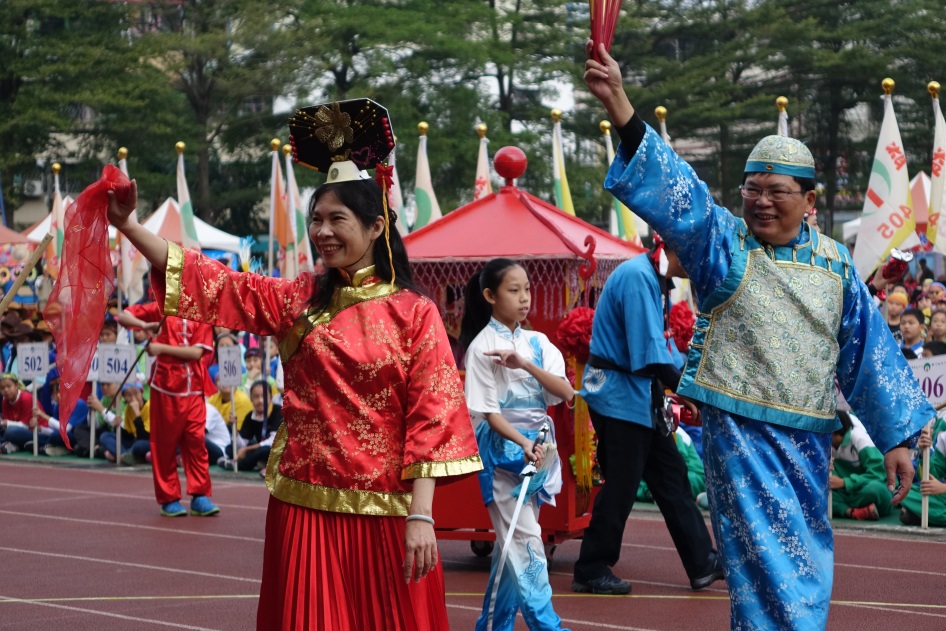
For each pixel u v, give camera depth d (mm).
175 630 9156
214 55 45594
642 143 5863
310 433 5590
